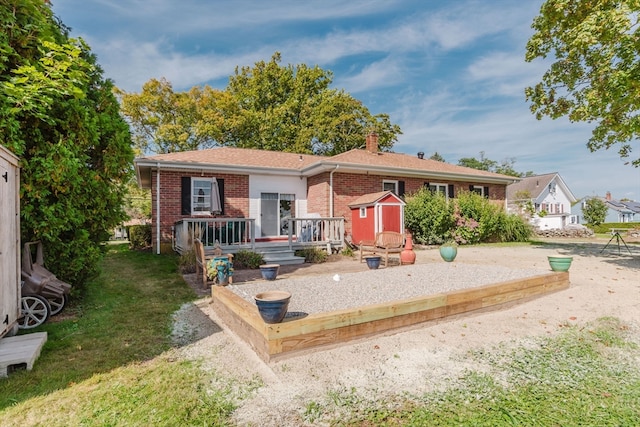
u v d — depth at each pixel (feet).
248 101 86.28
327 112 82.12
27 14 13.73
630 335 12.82
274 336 10.17
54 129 14.74
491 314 15.38
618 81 23.72
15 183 12.30
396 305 12.76
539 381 9.28
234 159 41.42
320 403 8.14
